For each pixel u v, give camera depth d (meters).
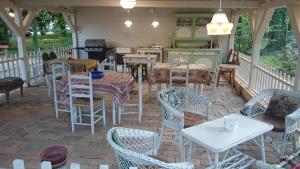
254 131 2.42
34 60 6.95
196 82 5.09
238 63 6.96
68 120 4.18
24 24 6.38
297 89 3.56
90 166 2.83
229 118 2.45
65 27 12.25
